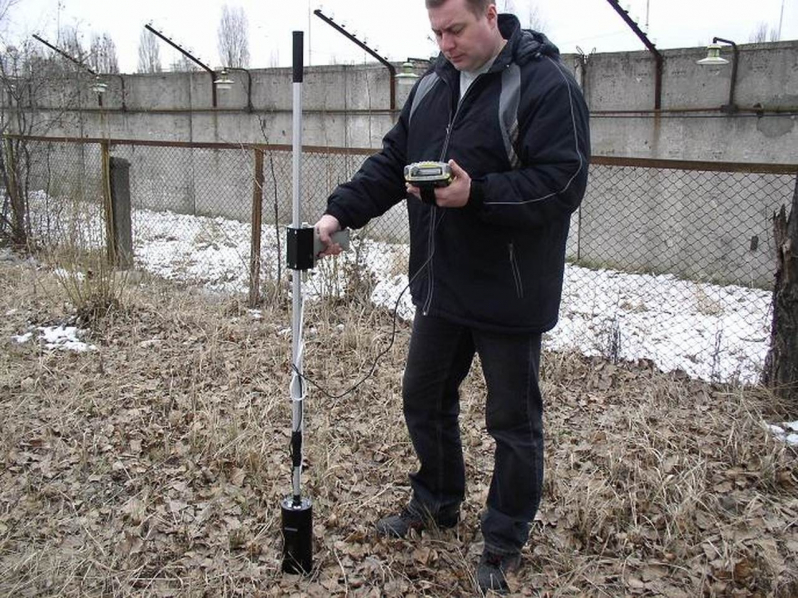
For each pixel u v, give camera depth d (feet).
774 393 13.10
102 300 18.12
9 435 11.64
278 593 8.11
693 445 11.58
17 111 28.66
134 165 39.96
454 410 8.79
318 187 24.82
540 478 8.15
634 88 25.44
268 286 19.61
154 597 8.15
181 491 10.25
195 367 14.82
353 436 12.02
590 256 26.53
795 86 22.54
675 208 24.91
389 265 21.70
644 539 9.16
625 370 14.94
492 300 7.56
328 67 32.73
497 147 7.21
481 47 7.05
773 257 23.20
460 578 8.44
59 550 8.90
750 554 8.81
